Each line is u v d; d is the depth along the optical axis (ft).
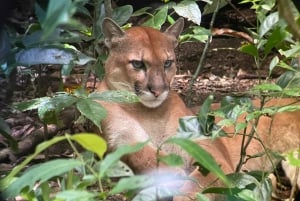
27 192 19.08
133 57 33.04
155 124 34.14
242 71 59.47
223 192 21.13
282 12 12.80
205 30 36.22
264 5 29.27
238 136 36.50
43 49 24.97
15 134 41.42
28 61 24.82
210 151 32.12
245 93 27.48
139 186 13.94
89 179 15.87
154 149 33.14
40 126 42.22
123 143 33.50
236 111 25.72
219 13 70.13
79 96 26.35
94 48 35.86
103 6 36.06
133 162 32.42
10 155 37.99
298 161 19.63
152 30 34.40
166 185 22.49
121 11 36.40
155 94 32.78
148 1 69.10
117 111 33.71
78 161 15.02
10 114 43.78
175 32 35.14
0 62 24.59
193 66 61.21
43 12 19.76
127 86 33.55
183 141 13.98
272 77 57.06
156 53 33.14
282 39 25.52
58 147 38.88
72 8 11.29
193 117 25.96
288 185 35.94
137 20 67.56
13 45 24.77
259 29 26.73
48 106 27.14
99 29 35.73
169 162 14.03
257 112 25.31
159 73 33.09
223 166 31.81
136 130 33.73
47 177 14.60
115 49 33.91
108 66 34.24
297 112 38.99
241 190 20.93
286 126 38.34
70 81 49.11
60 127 38.14
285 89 25.16
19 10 38.83
